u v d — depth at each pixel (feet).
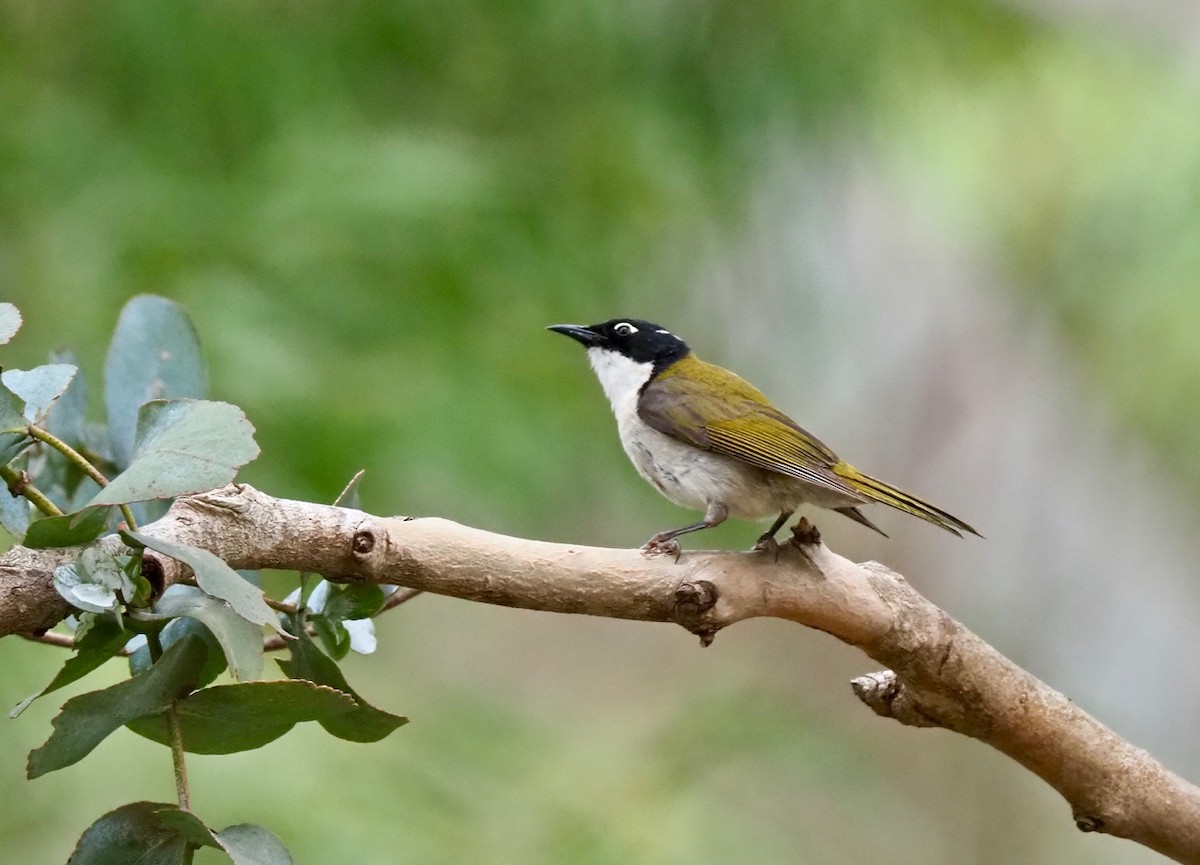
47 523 12.84
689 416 26.76
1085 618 69.67
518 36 39.91
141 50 36.52
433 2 38.88
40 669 31.14
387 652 45.96
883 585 18.43
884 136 48.44
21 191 34.76
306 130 36.19
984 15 47.60
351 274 34.60
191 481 12.34
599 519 43.96
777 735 47.98
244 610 12.48
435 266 35.22
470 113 39.86
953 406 70.18
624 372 30.55
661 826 39.83
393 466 32.99
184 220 34.35
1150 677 68.33
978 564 70.54
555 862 36.55
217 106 36.73
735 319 50.60
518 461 34.78
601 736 45.32
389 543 15.30
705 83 41.86
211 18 36.99
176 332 18.44
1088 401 67.77
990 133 59.41
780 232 49.98
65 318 33.04
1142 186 60.64
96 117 36.19
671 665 60.39
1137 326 62.64
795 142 44.52
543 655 58.13
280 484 31.78
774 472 25.96
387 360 34.27
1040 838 60.13
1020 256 65.21
